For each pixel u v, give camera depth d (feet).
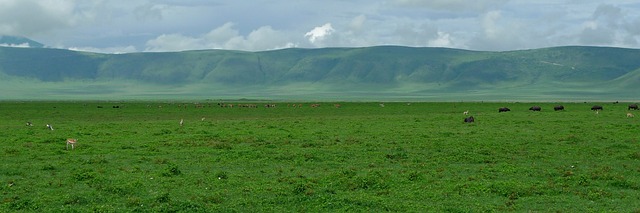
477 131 169.37
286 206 72.69
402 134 160.35
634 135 155.33
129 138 150.61
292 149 127.75
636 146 131.64
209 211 69.15
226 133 165.27
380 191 80.94
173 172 94.17
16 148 127.54
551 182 87.10
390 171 97.91
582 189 82.58
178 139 147.43
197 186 84.38
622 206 72.74
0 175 94.22
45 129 181.37
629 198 77.20
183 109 362.12
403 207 71.56
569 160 111.45
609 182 86.43
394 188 83.41
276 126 192.24
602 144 136.36
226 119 254.88
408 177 90.22
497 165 104.78
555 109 316.60
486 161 109.70
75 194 77.92
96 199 75.41
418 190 81.66
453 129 177.06
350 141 142.41
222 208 70.59
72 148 128.36
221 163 107.45
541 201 75.36
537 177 92.84
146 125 199.11
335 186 84.53
